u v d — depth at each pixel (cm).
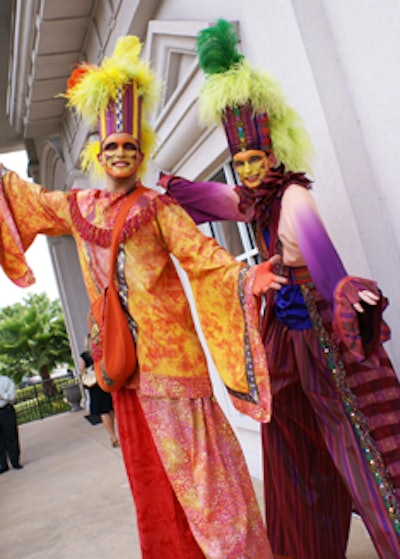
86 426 1065
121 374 219
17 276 257
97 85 228
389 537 191
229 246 431
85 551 365
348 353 204
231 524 208
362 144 262
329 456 233
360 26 251
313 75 261
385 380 203
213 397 230
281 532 240
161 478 222
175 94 383
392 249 257
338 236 264
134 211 225
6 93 963
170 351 223
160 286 227
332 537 232
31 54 663
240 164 227
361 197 255
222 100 222
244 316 210
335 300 186
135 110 232
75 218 235
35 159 1118
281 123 225
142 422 227
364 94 257
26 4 584
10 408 775
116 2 491
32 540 419
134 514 418
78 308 1216
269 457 238
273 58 290
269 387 207
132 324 225
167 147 424
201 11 371
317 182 270
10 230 246
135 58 238
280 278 200
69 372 2023
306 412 228
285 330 224
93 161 262
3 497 608
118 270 225
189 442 218
